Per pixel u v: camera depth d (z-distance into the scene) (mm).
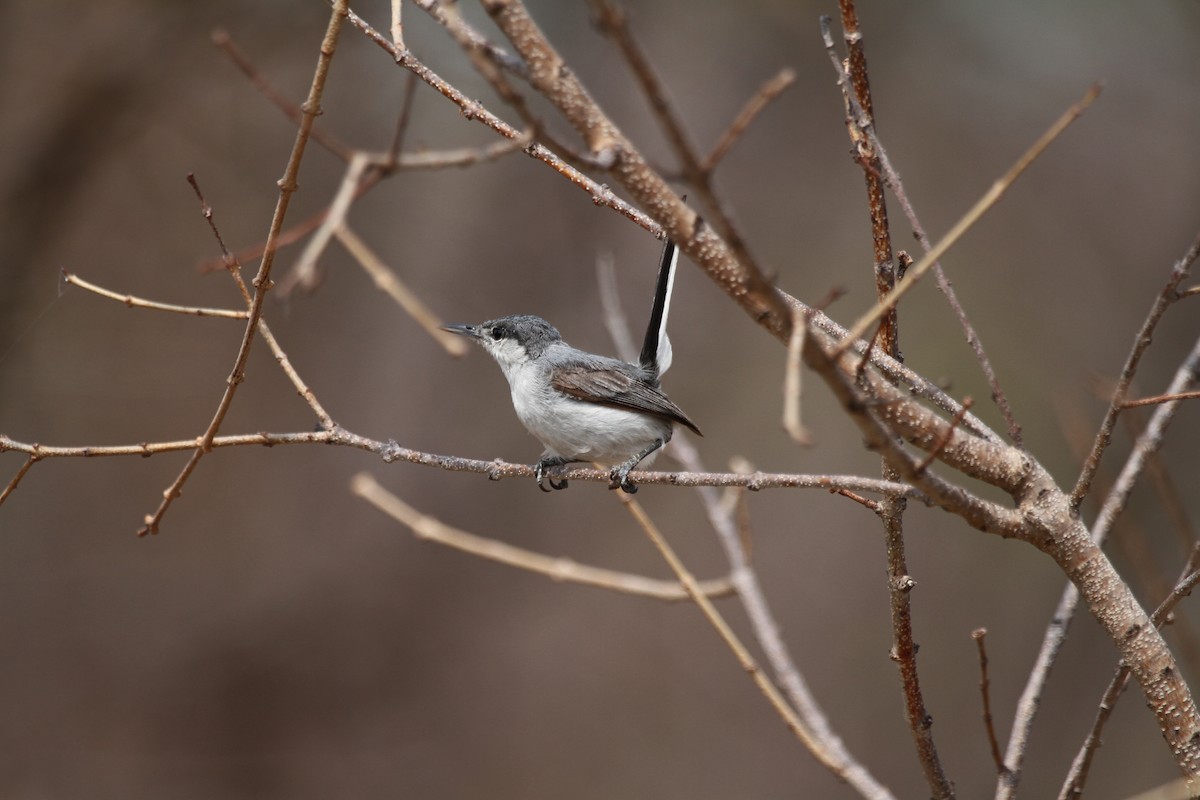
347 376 14242
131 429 13680
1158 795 4316
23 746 13000
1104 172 14367
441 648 14055
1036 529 4219
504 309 14109
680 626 14594
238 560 14047
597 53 14023
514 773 13438
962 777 13086
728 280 3691
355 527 14242
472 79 12922
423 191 14109
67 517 13828
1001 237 14250
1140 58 14008
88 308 13320
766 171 14922
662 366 7715
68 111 11789
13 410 13094
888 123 14672
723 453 14391
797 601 14719
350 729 13602
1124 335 13617
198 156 13578
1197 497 12133
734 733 13906
